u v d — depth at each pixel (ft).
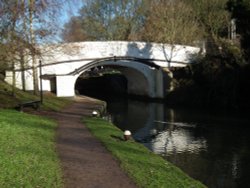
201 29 194.18
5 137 46.75
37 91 128.77
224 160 65.00
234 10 149.89
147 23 209.36
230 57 150.51
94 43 162.40
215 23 189.37
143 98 189.26
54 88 155.43
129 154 49.32
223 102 142.92
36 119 69.41
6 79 136.26
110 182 35.04
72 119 82.17
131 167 41.19
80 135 60.59
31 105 93.56
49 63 153.28
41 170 35.76
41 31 93.45
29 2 80.84
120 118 119.34
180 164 62.39
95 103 132.05
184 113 129.18
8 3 76.33
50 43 116.06
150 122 109.91
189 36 186.09
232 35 168.76
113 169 39.70
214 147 75.51
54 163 39.40
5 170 33.83
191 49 175.22
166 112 133.59
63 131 63.82
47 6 85.25
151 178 37.91
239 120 110.52
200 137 86.43
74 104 125.90
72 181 34.30
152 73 180.24
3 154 38.65
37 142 48.08
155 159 50.11
